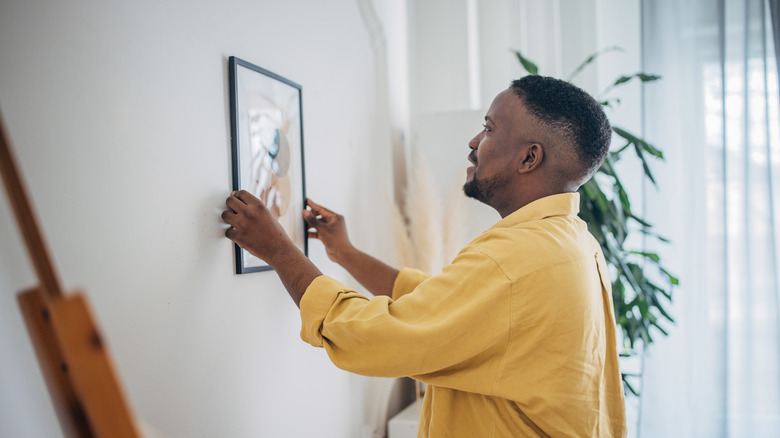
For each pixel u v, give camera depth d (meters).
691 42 2.86
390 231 2.58
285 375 1.69
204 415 1.34
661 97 2.86
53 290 0.49
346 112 2.15
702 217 2.80
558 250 1.15
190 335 1.30
